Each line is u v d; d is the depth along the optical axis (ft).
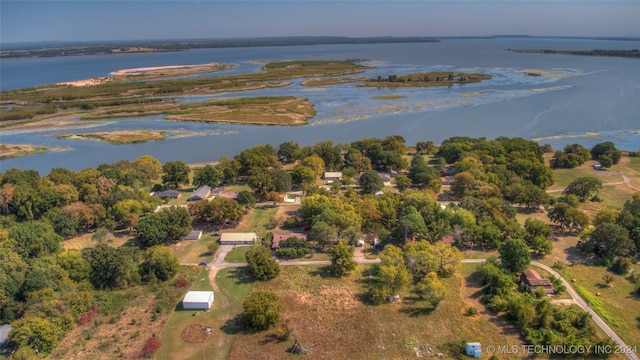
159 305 268.82
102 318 261.24
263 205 434.71
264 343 237.45
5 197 390.01
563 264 307.37
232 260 328.90
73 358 227.40
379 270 288.30
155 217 353.31
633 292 274.57
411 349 229.66
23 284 269.03
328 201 383.04
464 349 228.02
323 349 231.30
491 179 442.91
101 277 294.25
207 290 289.12
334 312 262.26
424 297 273.33
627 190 453.17
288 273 308.81
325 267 316.60
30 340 229.86
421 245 306.35
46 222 358.43
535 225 339.98
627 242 306.76
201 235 370.32
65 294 263.08
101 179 437.17
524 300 257.34
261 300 253.65
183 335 244.63
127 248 308.40
